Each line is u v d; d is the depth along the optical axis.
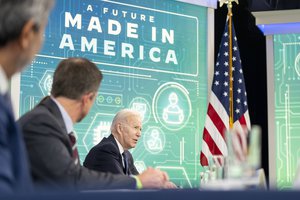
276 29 6.39
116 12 5.60
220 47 5.96
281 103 6.31
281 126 6.29
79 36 5.35
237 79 5.91
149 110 5.68
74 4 5.34
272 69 6.38
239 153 1.42
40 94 5.06
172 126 5.79
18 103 4.89
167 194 0.63
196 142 5.92
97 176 2.02
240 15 6.55
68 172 1.94
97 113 5.35
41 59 5.09
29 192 0.66
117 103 5.49
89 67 2.21
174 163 5.76
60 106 2.15
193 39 6.04
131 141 4.20
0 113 0.89
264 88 6.51
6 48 1.12
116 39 5.56
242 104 5.85
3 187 0.82
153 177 2.09
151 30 5.79
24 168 0.93
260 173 1.50
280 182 6.20
